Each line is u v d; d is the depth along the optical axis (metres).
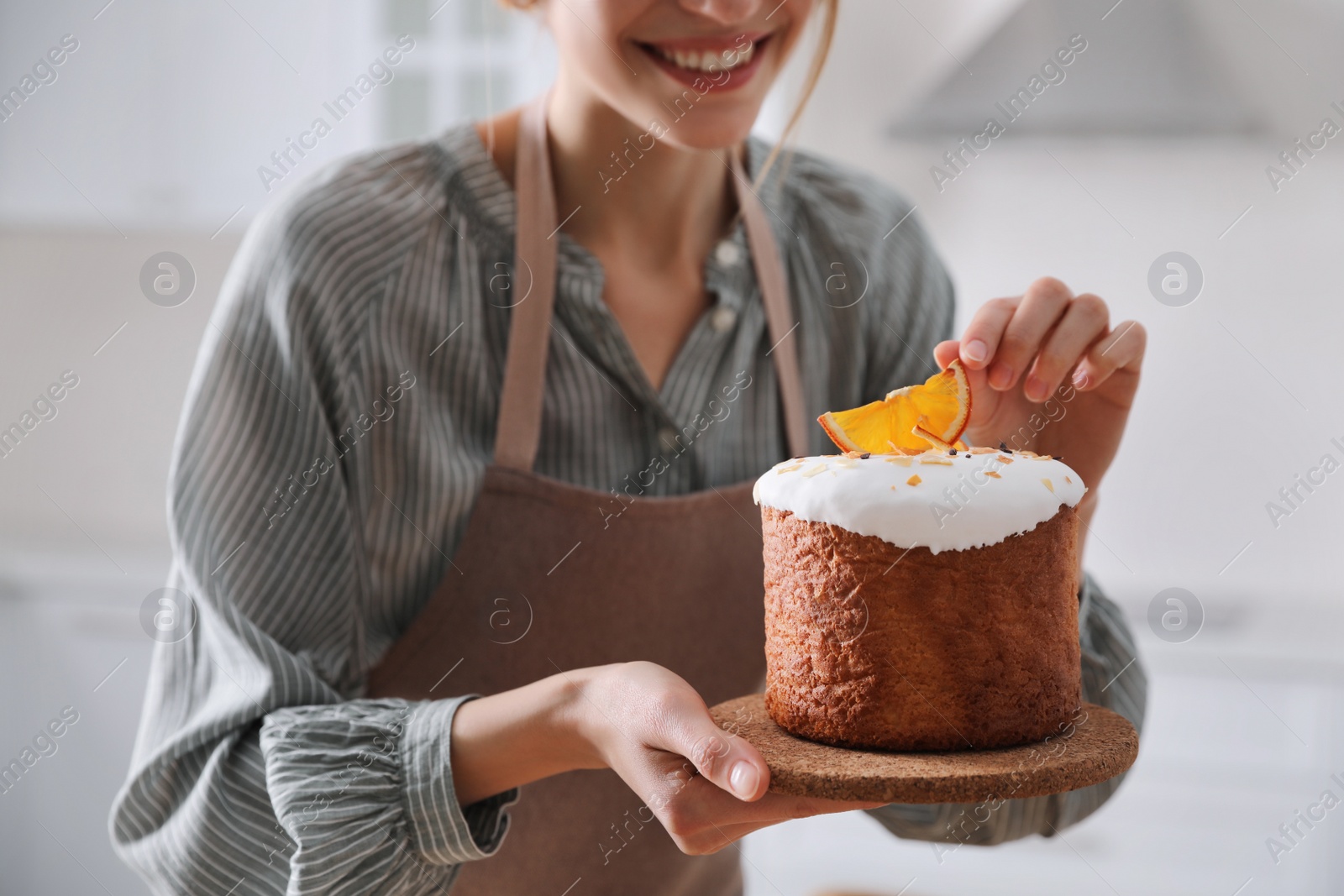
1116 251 2.28
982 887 2.01
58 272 2.31
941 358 0.86
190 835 0.81
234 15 2.22
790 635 0.73
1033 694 0.68
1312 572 2.15
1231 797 1.96
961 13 2.06
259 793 0.80
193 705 0.88
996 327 0.85
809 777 0.61
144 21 2.21
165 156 2.24
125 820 0.86
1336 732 1.92
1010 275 2.33
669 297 1.02
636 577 0.93
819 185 1.16
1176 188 2.24
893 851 2.02
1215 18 1.84
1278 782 1.94
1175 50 1.85
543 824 0.95
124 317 2.32
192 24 2.22
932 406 0.78
